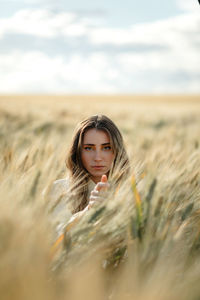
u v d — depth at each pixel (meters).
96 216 1.54
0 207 1.21
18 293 1.09
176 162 2.30
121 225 1.56
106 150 2.32
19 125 8.10
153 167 1.82
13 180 1.56
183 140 6.09
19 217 1.23
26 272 1.12
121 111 18.14
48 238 1.36
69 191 1.73
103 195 1.71
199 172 2.02
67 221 1.59
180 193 1.78
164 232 1.50
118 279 1.45
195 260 1.54
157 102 57.78
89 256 1.46
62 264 1.39
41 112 13.69
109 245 1.55
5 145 3.22
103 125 2.30
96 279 1.31
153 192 1.61
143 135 7.77
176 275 1.43
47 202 1.55
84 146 2.31
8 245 1.14
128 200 1.62
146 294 1.26
